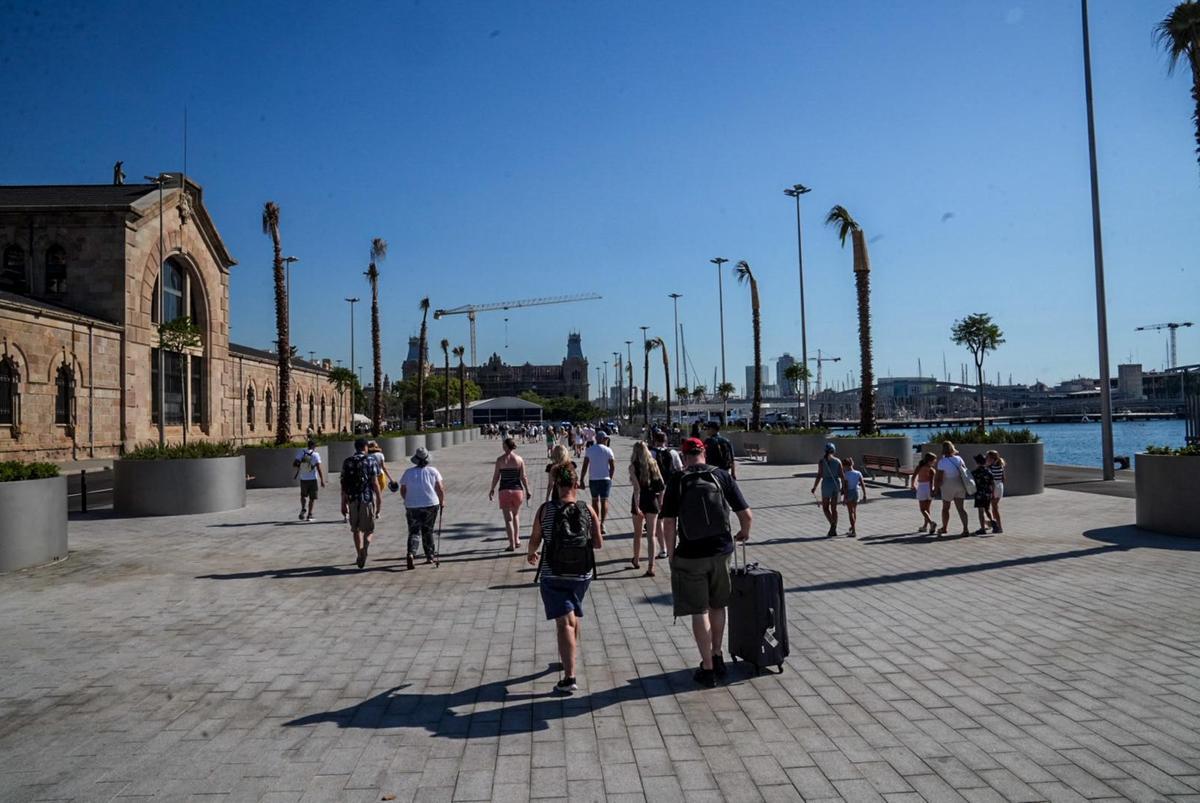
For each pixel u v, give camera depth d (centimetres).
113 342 3897
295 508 1886
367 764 463
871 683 593
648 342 8406
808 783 430
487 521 1600
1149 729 496
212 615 836
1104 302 2248
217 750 486
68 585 991
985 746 474
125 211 3938
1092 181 2255
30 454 3312
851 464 1322
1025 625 747
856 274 2986
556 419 16325
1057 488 2073
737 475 2700
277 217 3091
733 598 638
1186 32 1422
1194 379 1645
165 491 1745
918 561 1091
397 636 748
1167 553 1110
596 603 873
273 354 6969
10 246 3916
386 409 13400
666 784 431
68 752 486
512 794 422
